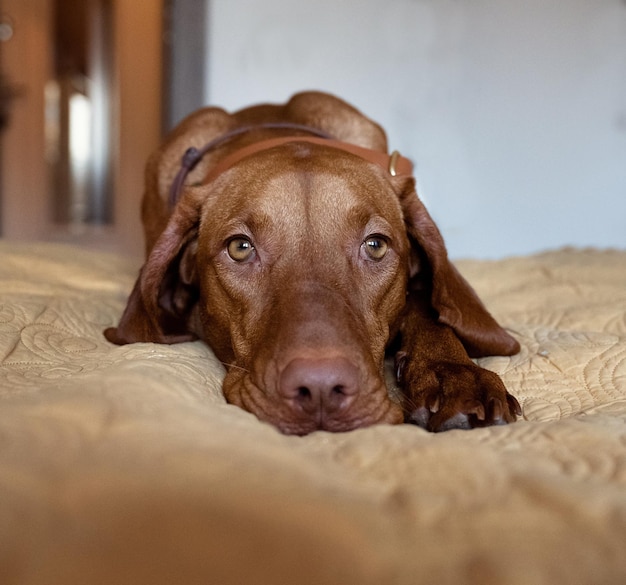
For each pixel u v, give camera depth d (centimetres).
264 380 37
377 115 128
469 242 133
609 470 26
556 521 22
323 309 38
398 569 19
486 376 39
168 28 122
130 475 23
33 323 47
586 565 20
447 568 19
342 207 44
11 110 193
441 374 40
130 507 21
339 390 35
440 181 131
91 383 31
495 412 36
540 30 127
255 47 122
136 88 195
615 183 131
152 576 19
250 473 23
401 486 24
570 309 57
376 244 45
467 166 130
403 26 125
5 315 46
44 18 193
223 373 44
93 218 204
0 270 69
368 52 125
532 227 132
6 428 26
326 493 22
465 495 24
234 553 20
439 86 128
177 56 121
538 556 20
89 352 45
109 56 196
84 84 197
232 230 44
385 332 45
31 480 22
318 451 28
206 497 22
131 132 196
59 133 199
